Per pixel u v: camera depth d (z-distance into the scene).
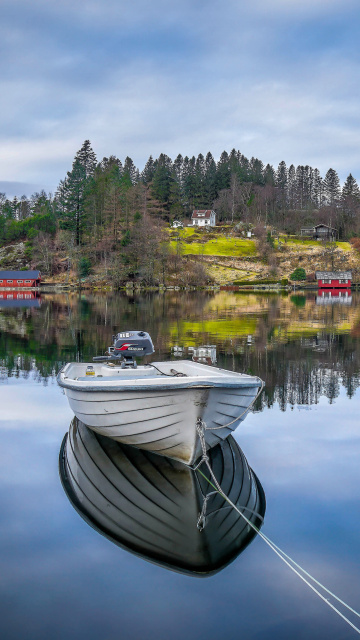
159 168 145.62
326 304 51.75
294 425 10.90
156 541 6.26
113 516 6.89
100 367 11.11
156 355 19.84
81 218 112.31
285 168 193.75
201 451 8.29
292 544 6.18
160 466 8.61
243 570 5.68
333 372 16.41
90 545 6.22
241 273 103.94
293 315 38.62
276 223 146.62
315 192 190.75
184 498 7.40
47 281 102.31
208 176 171.12
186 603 5.11
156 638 4.61
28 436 10.34
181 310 43.84
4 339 25.03
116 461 8.84
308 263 112.81
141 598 5.22
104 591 5.32
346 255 116.69
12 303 56.59
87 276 99.31
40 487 7.86
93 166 142.88
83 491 7.63
